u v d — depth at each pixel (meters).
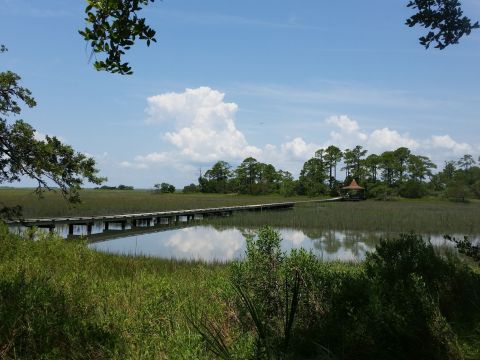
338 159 106.00
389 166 103.94
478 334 3.97
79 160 10.00
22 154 9.55
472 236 26.31
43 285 5.62
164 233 27.98
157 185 118.69
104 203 48.84
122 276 9.60
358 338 3.75
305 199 84.44
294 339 4.12
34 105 10.06
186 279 8.97
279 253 5.70
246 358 3.71
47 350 4.14
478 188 84.94
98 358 4.31
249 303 4.12
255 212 43.34
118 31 4.33
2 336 4.33
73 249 11.27
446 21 4.93
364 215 38.81
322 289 4.97
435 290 4.80
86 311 5.46
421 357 3.75
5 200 43.06
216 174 123.69
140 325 4.88
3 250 9.65
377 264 5.78
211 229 30.39
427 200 82.69
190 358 3.71
